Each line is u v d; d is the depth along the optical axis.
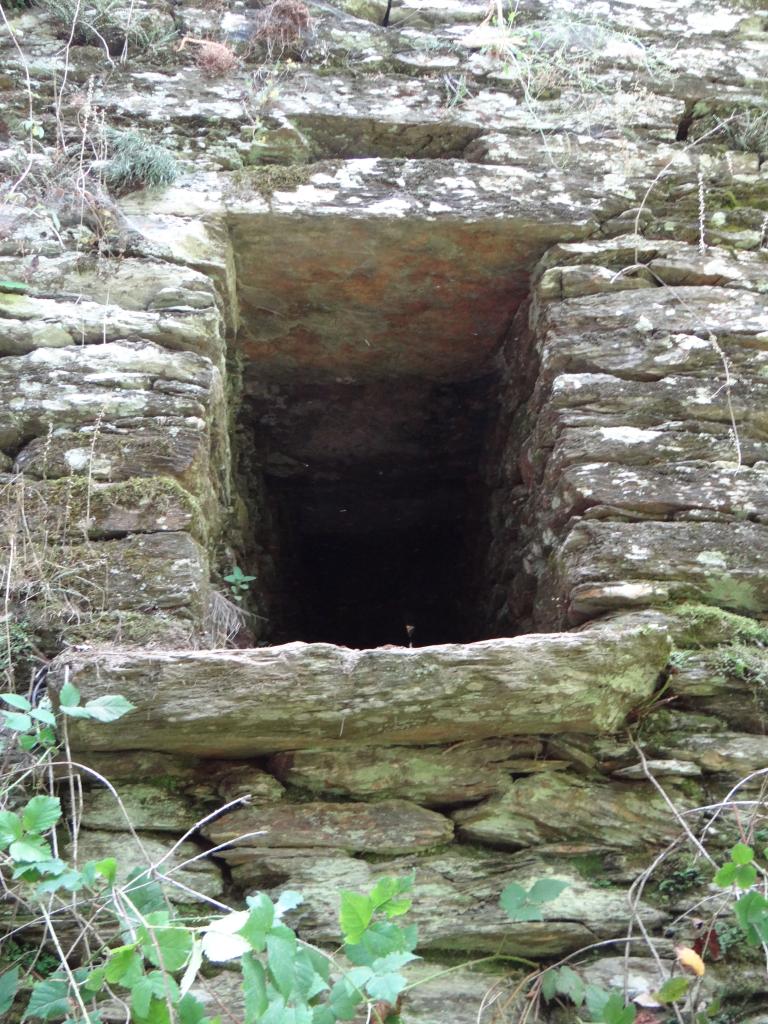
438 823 2.83
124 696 2.71
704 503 3.30
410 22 4.16
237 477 4.58
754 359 3.56
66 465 3.21
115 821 2.78
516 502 3.97
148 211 3.71
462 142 3.96
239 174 3.80
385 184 3.81
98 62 3.96
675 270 3.73
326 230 3.77
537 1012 2.63
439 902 2.74
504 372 4.37
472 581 4.73
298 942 2.40
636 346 3.58
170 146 3.84
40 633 2.98
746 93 4.11
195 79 3.97
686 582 3.18
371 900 2.36
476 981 2.68
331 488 5.47
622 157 3.94
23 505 3.14
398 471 5.30
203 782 2.86
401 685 2.76
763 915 2.51
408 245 3.83
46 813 2.48
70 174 3.72
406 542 5.94
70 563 3.07
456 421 4.91
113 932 2.59
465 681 2.78
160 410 3.32
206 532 3.35
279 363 4.56
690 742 2.97
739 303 3.67
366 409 4.87
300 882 2.74
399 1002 2.58
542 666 2.80
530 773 2.92
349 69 4.03
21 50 3.95
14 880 2.59
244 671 2.74
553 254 3.79
